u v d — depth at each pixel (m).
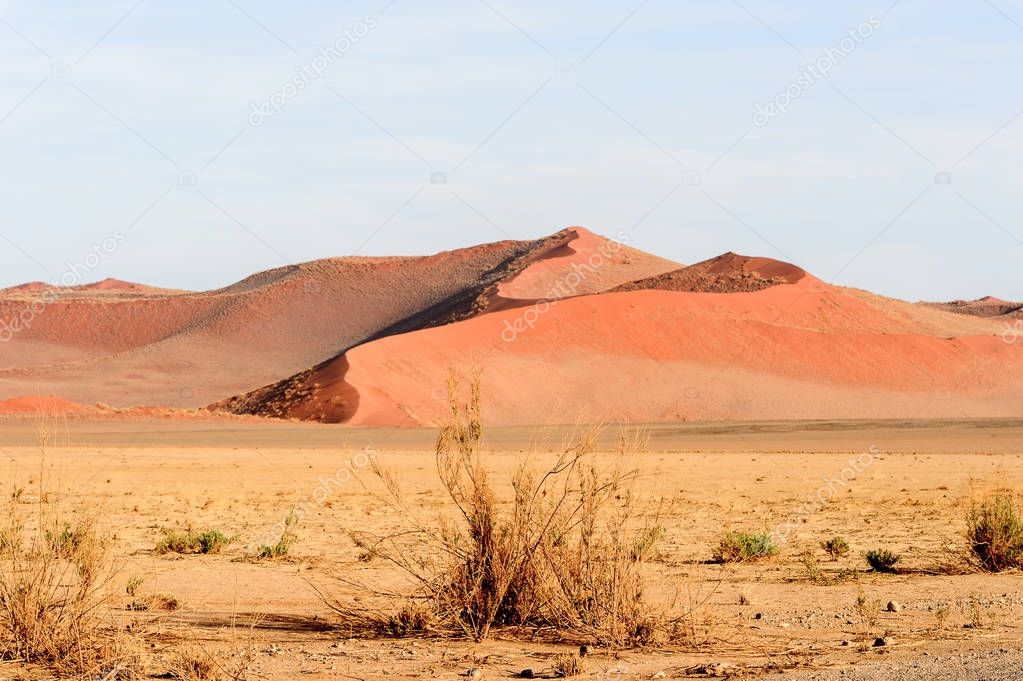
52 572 10.86
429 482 45.28
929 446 78.44
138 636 10.59
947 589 15.66
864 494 38.12
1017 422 110.38
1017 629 11.84
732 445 80.75
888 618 12.93
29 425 89.56
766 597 14.88
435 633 11.82
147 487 41.88
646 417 125.06
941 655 10.32
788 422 114.69
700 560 19.58
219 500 36.41
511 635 11.61
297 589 15.74
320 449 73.62
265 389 136.00
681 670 9.90
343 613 12.66
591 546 11.91
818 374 143.75
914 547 21.72
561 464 11.91
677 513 29.36
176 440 81.81
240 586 16.08
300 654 10.89
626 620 11.38
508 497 23.22
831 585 16.20
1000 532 18.14
